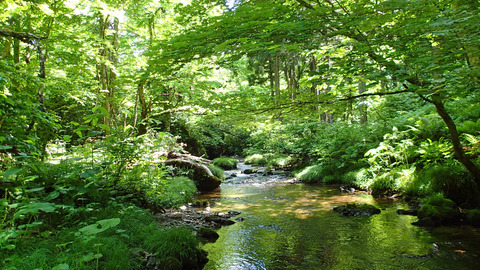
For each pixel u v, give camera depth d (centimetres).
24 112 376
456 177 612
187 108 925
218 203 791
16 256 246
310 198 825
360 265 388
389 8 297
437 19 299
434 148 692
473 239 452
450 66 294
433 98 329
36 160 372
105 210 407
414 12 334
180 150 1134
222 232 534
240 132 2455
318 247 455
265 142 1702
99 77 958
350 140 1099
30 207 256
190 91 866
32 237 301
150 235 400
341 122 1252
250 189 1023
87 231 214
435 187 651
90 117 369
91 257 246
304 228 549
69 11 755
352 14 329
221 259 415
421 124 821
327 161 1170
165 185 680
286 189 998
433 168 686
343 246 455
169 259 346
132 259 319
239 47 290
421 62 316
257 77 2003
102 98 977
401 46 341
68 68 818
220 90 1199
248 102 479
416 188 707
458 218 538
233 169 1734
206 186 1028
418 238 470
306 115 558
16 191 316
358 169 1001
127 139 528
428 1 296
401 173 779
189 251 385
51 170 423
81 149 473
